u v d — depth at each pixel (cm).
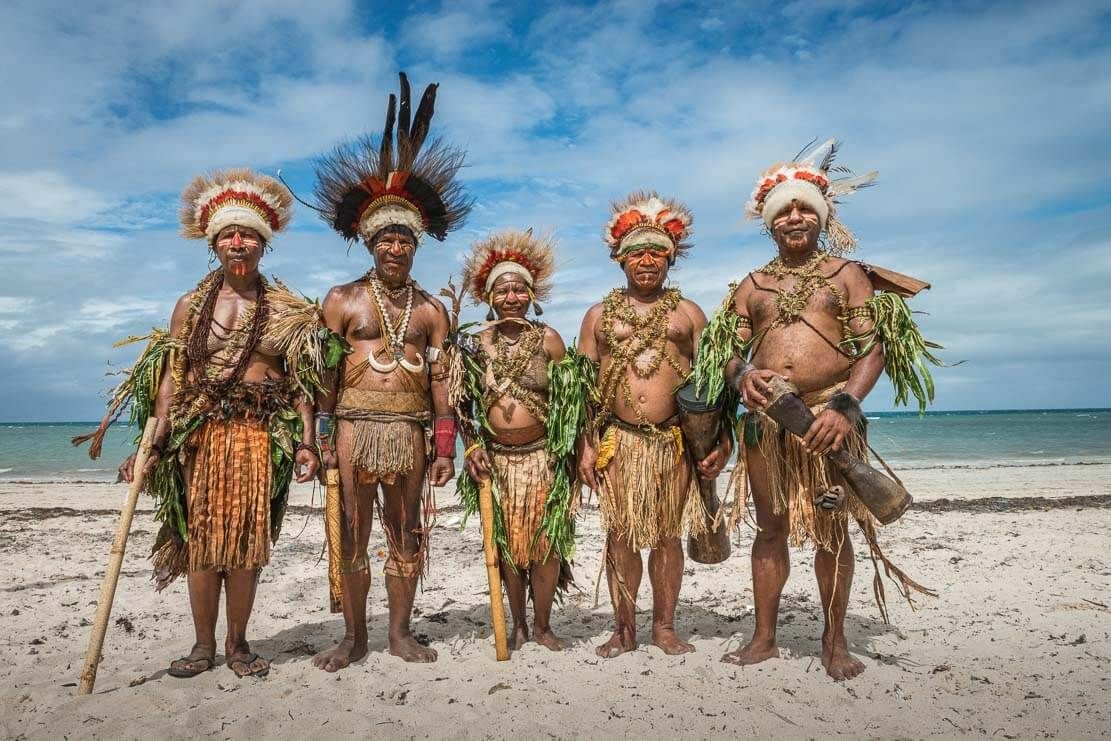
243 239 382
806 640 426
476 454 411
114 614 489
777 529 386
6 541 784
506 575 435
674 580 416
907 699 338
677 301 414
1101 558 639
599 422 412
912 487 1357
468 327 428
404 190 411
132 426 400
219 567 367
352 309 397
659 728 312
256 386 381
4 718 324
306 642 438
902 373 358
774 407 347
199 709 330
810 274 368
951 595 519
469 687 360
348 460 389
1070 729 304
